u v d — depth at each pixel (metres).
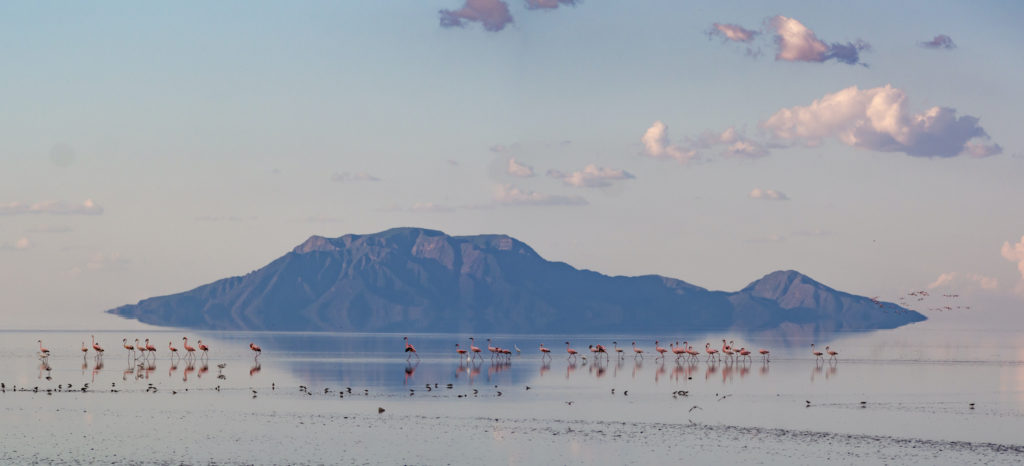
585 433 80.81
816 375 148.25
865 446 75.81
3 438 75.62
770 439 78.50
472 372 152.75
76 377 129.25
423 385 123.94
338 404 98.56
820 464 69.44
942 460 71.12
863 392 117.12
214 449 72.44
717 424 86.12
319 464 67.94
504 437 78.69
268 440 76.19
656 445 75.62
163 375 135.00
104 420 84.88
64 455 69.69
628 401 104.19
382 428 82.31
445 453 72.12
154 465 66.81
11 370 142.62
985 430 84.12
